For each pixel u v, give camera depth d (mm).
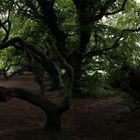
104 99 21781
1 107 18766
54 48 13867
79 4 21344
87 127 14203
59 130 12852
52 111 12750
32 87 29078
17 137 12438
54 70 13602
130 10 23688
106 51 21703
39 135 12664
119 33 21344
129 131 13336
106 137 12656
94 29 20609
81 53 21812
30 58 13352
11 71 25266
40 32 21438
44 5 20719
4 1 19391
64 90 13578
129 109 15617
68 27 21266
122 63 19766
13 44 13234
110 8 22672
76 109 18406
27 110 18062
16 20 23750
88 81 23125
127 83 14977
